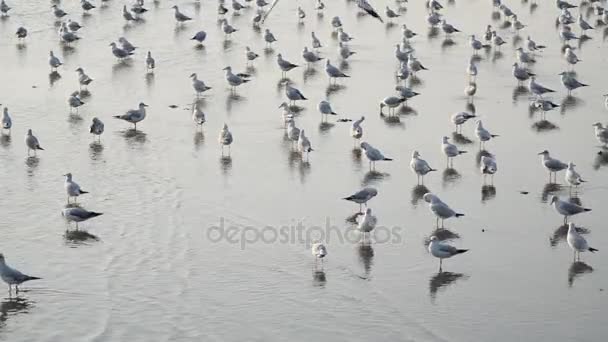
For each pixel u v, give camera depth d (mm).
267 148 49562
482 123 53281
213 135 51781
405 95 56281
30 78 62375
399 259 36500
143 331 31453
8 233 39062
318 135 51438
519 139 50625
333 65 64438
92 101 57719
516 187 43781
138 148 49750
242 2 87125
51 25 77000
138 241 38375
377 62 67000
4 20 78125
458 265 35969
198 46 71188
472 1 87438
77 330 31547
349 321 31906
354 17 81375
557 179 44781
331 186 44125
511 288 34156
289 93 55969
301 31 76312
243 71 64562
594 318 32031
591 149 49000
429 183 44344
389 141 50312
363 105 56875
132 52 67125
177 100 58094
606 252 36938
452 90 60031
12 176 45688
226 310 32750
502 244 37750
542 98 56062
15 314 32531
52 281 34906
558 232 38875
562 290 33969
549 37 74062
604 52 69438
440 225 39562
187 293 33969
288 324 31766
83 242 38250
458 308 32719
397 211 41031
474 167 46406
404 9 84312
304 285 34500
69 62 66438
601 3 84875
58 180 45188
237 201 42469
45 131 52250
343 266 35969
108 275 35406
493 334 31047
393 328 31391
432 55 69000
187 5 85375
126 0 86188
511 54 69000
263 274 35406
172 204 42188
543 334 31047
